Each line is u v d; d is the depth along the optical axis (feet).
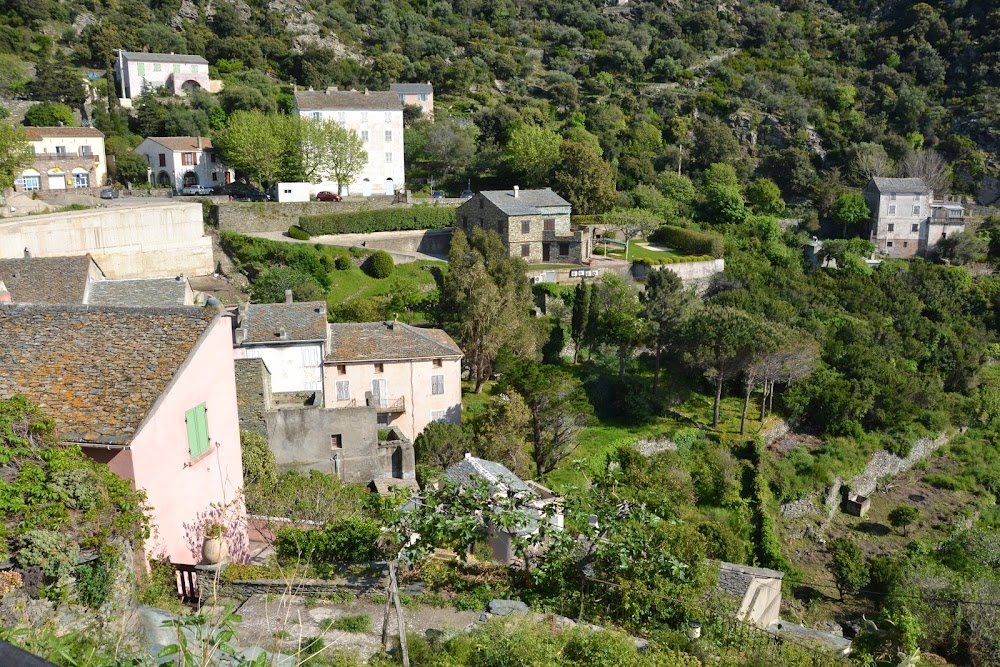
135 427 50.62
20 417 47.62
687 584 64.54
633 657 49.85
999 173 355.56
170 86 336.29
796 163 347.56
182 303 120.67
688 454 161.89
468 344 164.45
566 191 271.49
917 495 169.48
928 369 215.10
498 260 199.31
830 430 180.24
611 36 471.62
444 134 308.19
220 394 65.57
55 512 43.50
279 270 198.29
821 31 478.59
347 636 51.19
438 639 50.62
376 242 233.35
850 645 86.58
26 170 246.68
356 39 425.69
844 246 279.90
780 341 165.89
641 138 354.13
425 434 129.29
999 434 196.54
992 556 126.62
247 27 404.98
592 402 173.06
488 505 63.62
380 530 61.87
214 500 64.13
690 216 299.58
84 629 39.29
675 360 183.73
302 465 114.11
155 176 271.28
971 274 279.69
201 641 32.30
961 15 442.91
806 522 153.28
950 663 90.07
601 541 61.31
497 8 484.74
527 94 404.77
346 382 139.74
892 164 356.79
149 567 51.49
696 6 492.95
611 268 229.86
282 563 59.16
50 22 364.99
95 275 126.00
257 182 270.67
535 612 56.75
